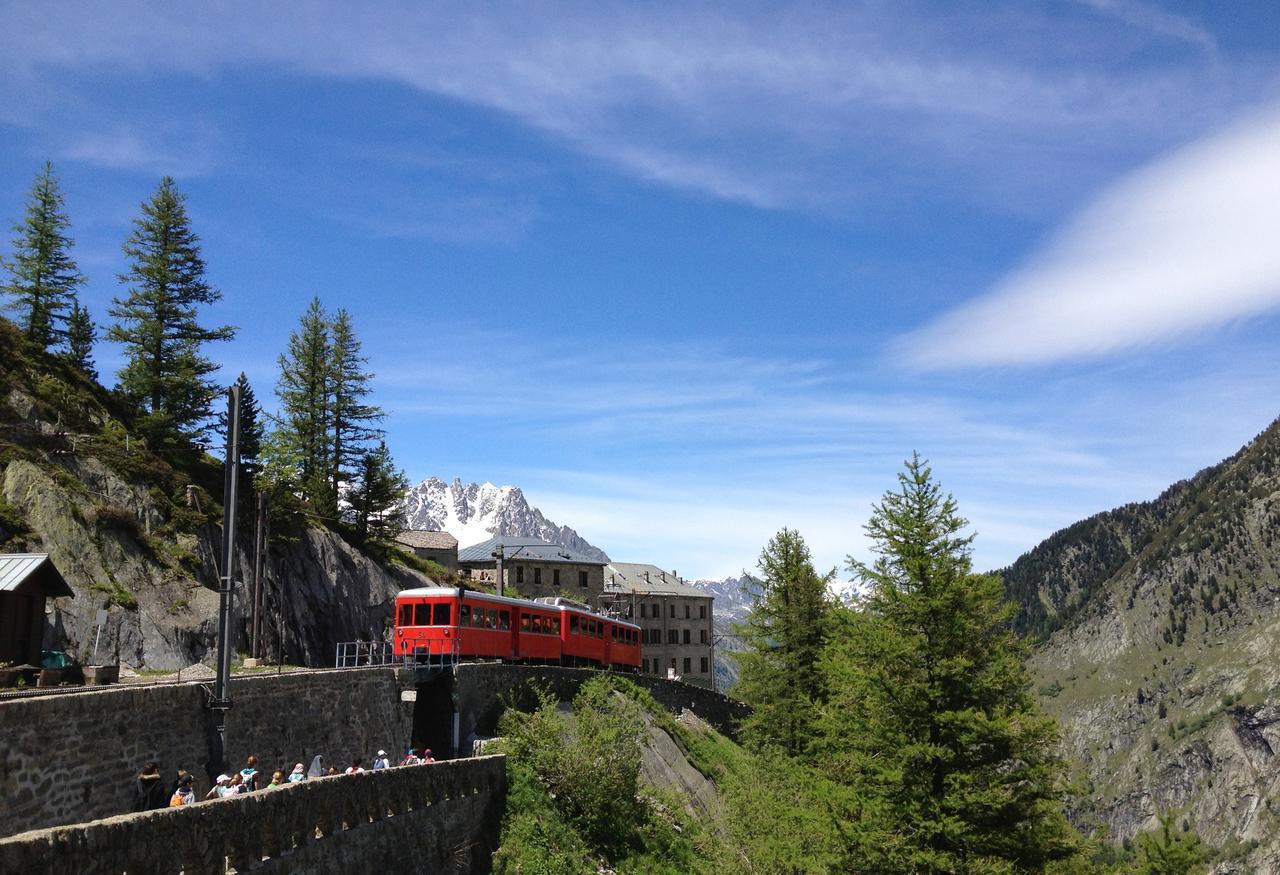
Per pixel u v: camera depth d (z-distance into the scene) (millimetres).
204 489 56344
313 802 16125
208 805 12906
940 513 25922
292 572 58188
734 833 34062
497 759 28062
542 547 106000
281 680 24141
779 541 47438
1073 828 27547
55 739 15234
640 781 36531
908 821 23453
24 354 55500
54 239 62906
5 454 45062
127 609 42719
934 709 24344
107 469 49969
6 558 27016
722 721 62719
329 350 72688
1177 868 30578
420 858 21109
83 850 10461
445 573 80250
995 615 25141
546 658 46062
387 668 30516
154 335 61125
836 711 26828
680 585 118938
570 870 26703
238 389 22484
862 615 26469
